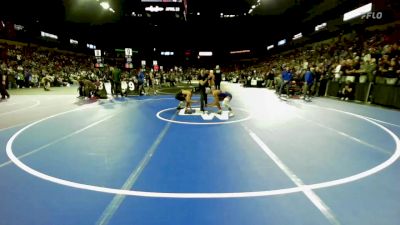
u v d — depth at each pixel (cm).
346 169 457
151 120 895
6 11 3462
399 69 1228
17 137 678
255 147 584
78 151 559
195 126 799
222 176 428
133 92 1852
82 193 371
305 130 747
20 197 361
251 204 342
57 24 4522
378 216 314
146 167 467
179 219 309
